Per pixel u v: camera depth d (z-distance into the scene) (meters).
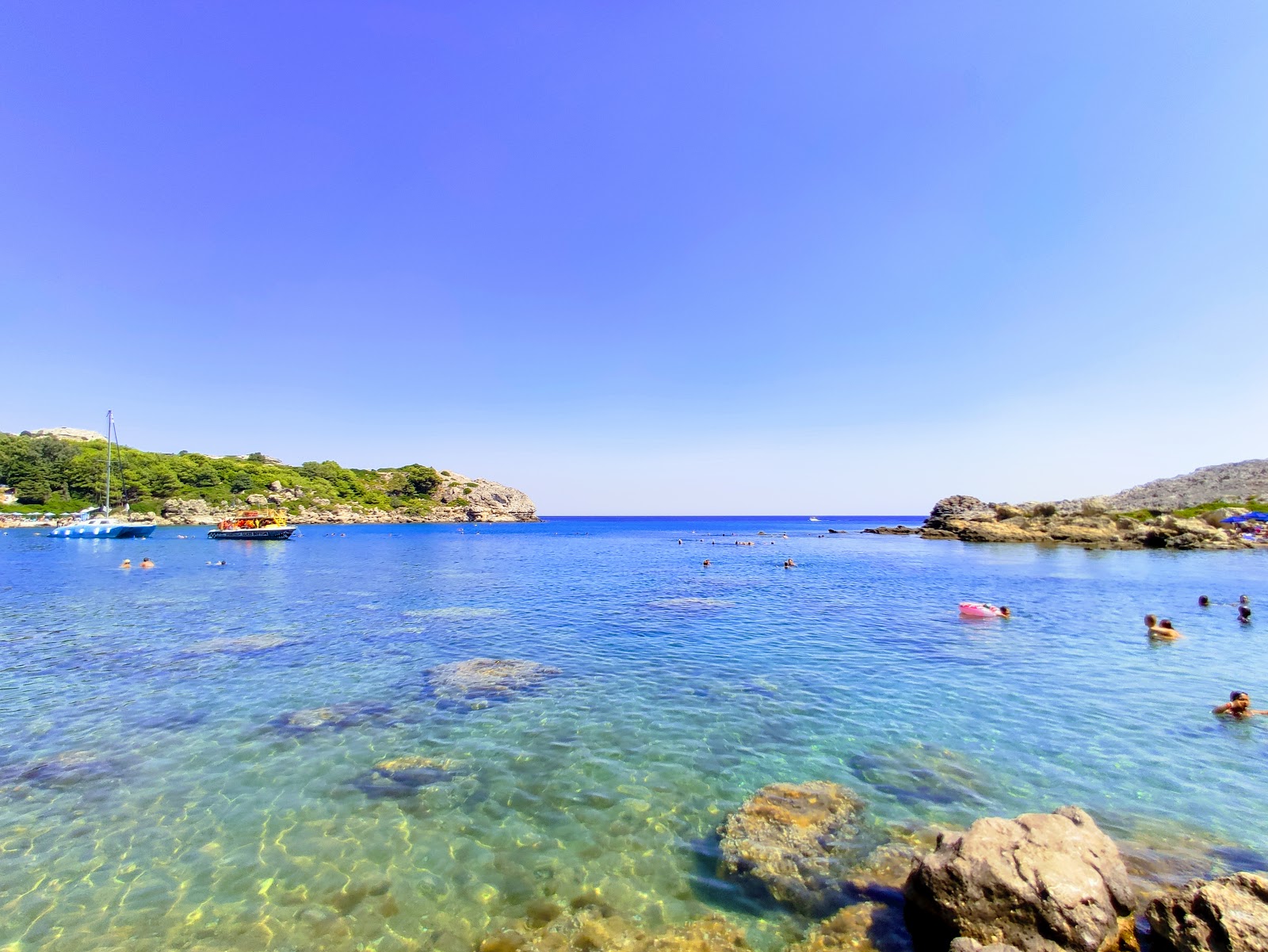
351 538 101.25
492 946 6.14
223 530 86.88
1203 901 5.38
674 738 11.63
